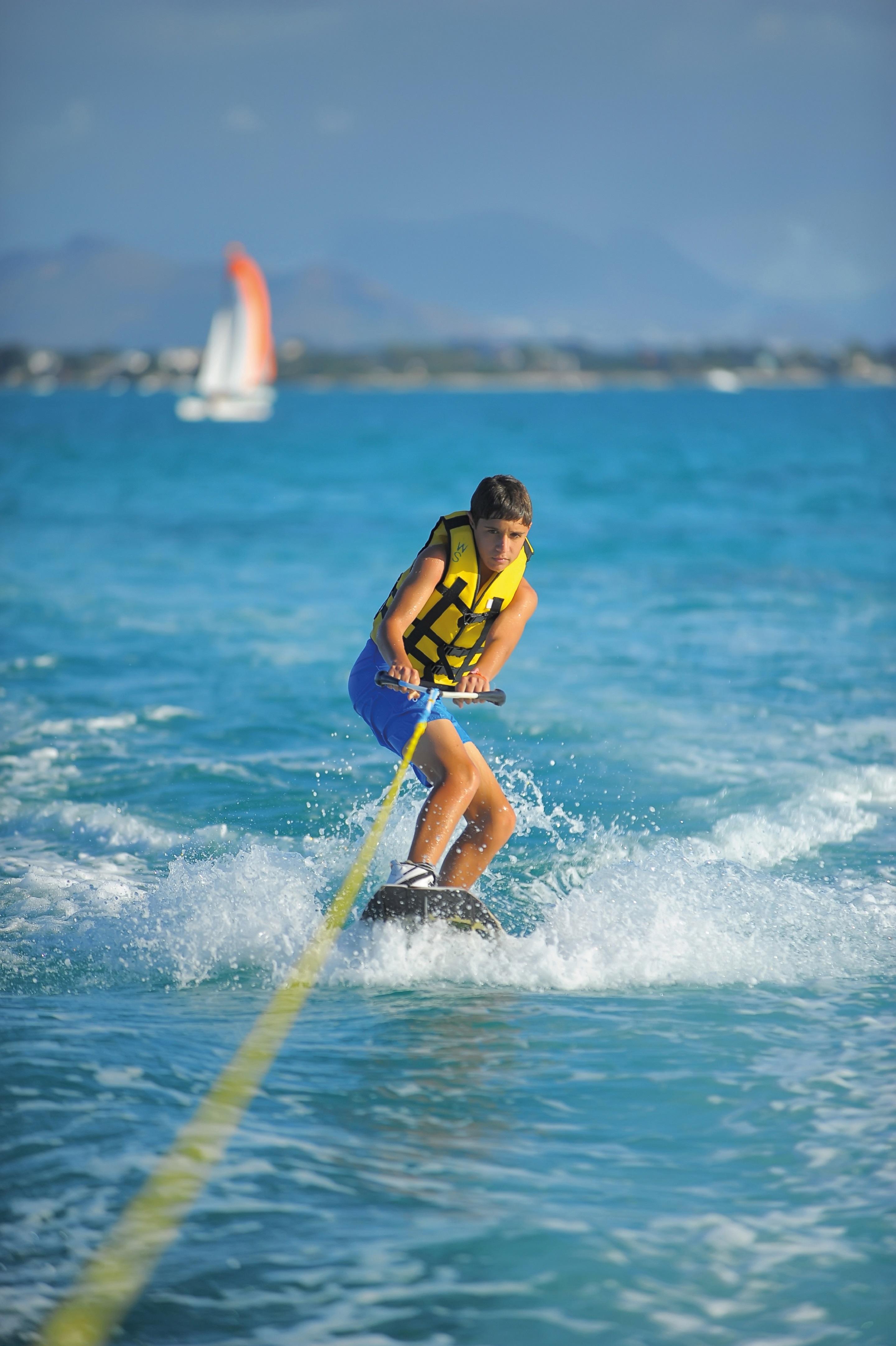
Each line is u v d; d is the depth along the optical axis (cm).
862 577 5122
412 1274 888
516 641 1706
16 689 3225
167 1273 888
